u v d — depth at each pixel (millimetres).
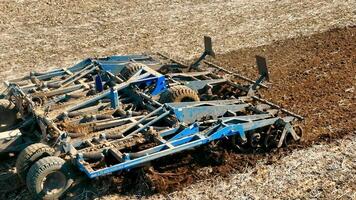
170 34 19094
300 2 22750
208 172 10148
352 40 17859
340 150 10898
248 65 15906
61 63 16594
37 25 20422
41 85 11688
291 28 19422
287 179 9945
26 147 9500
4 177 10031
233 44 17906
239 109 11062
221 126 10102
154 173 9758
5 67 16297
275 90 13953
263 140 10875
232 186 9742
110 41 18500
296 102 13164
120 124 10297
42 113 10336
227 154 10516
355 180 9891
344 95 13531
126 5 22781
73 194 9477
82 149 9320
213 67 13430
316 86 14141
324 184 9781
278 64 15914
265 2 22844
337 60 16047
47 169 8820
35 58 17078
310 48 17281
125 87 11289
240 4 22656
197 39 18516
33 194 8875
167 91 11023
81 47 17969
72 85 11844
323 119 12227
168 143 9531
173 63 13555
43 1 23328
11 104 11133
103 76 12047
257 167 10336
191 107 10414
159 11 21859
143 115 10531
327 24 19750
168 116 10352
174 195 9484
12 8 22391
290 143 11125
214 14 21297
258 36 18656
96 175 8695
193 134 9891
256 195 9484
